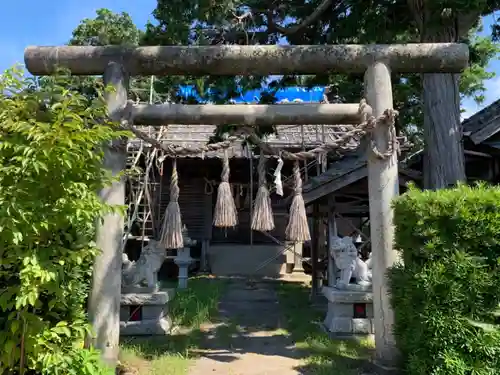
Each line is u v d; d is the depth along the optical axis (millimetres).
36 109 3572
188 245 10391
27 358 3330
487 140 6961
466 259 3414
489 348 3303
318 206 8352
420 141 10758
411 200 3732
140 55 4750
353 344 5492
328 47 4797
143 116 4781
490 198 3453
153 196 11656
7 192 3119
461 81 12281
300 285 10922
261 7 6672
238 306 8453
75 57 4742
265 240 13320
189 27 5645
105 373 3635
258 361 4906
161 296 6219
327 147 4695
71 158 3262
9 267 3379
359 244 7996
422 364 3539
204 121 4820
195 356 5066
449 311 3439
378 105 4680
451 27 6055
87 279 4605
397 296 3984
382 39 7254
